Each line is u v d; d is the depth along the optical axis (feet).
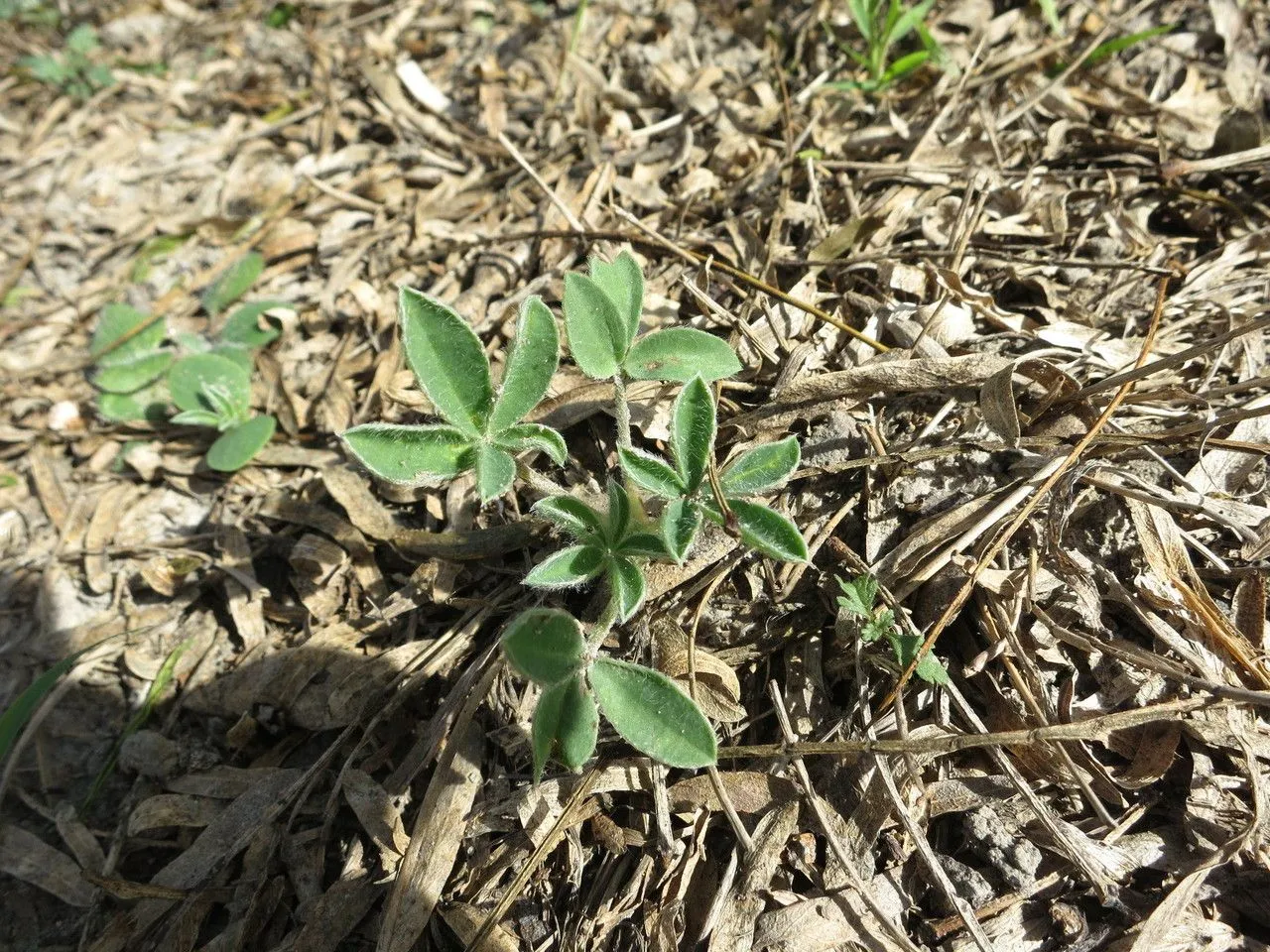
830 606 0.58
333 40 1.19
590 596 0.62
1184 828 0.50
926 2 0.84
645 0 1.05
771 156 0.85
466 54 1.09
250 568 0.72
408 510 0.71
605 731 0.57
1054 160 0.81
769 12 0.97
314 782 0.60
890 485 0.60
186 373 0.81
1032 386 0.63
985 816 0.51
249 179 1.07
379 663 0.63
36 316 1.02
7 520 0.84
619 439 0.58
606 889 0.52
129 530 0.80
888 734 0.53
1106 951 0.47
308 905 0.55
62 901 0.63
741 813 0.53
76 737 0.70
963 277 0.72
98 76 1.25
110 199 1.11
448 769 0.55
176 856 0.62
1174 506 0.55
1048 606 0.56
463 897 0.53
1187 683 0.51
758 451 0.50
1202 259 0.71
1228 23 0.86
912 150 0.83
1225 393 0.59
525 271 0.82
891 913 0.49
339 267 0.91
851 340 0.68
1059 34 0.88
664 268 0.76
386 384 0.77
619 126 0.92
